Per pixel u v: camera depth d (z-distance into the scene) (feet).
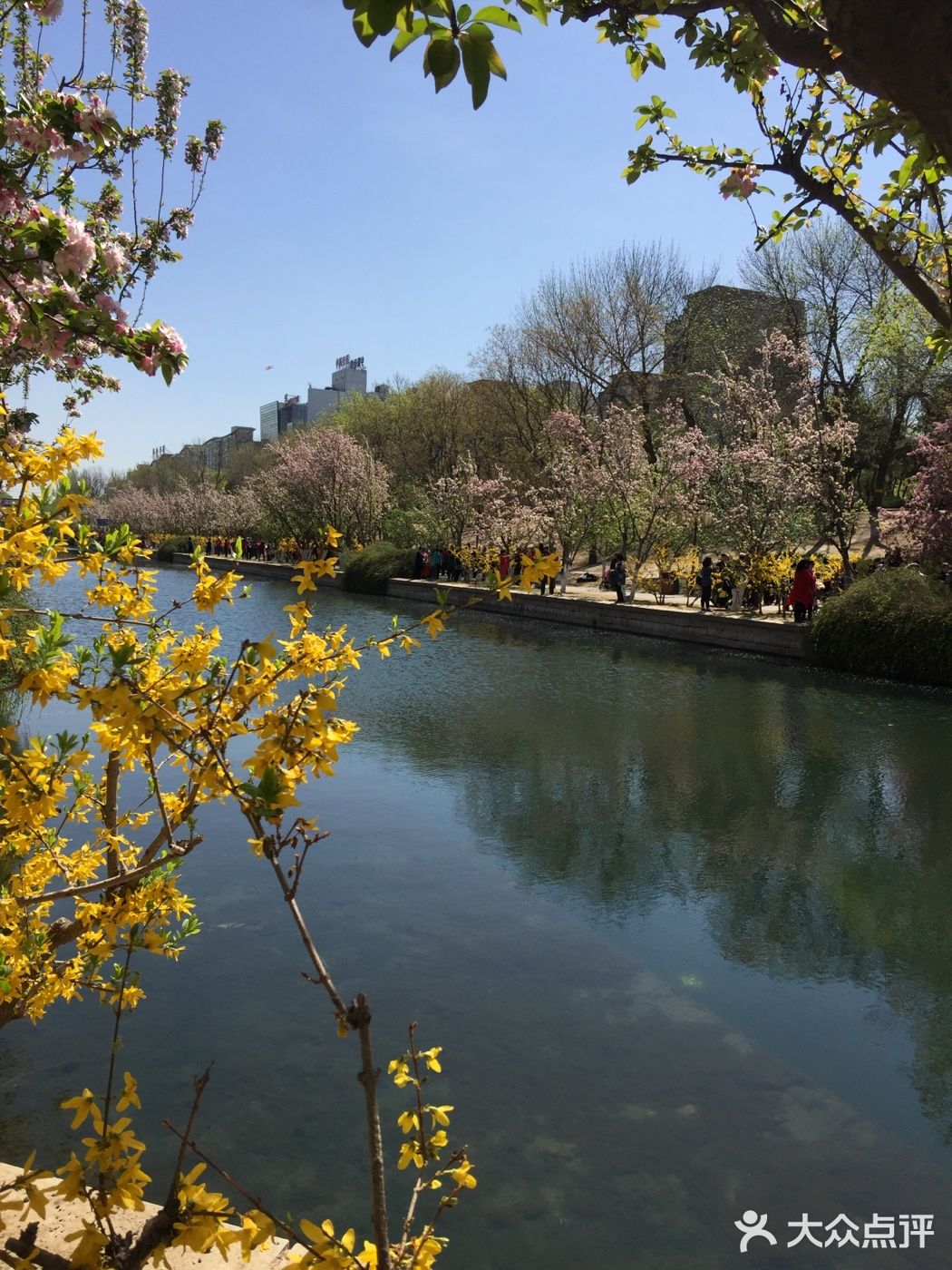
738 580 67.62
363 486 133.59
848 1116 12.98
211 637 7.46
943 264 11.56
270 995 16.03
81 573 7.99
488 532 96.32
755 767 31.48
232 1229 5.69
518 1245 10.54
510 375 129.49
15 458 7.79
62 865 10.04
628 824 25.62
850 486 66.64
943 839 24.36
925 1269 10.21
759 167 9.86
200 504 197.77
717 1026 15.28
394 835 24.52
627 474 81.92
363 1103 13.12
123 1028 14.98
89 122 9.15
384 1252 4.77
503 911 19.75
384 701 43.04
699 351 111.65
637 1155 12.08
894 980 16.96
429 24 4.85
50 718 35.91
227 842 23.48
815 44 5.53
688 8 7.48
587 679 49.55
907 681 48.75
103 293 8.73
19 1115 12.62
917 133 8.90
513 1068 14.01
